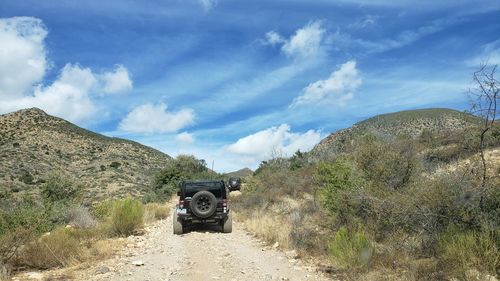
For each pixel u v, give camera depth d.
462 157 11.02
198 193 15.46
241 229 16.70
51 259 9.43
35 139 110.06
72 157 105.75
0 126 115.81
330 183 13.08
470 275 6.68
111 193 63.50
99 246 11.34
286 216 16.08
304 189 22.22
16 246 9.96
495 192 8.15
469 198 8.16
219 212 15.60
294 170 35.25
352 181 12.23
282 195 22.83
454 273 7.05
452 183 8.84
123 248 11.77
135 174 95.75
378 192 11.10
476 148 9.85
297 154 44.12
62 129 124.25
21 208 13.73
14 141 105.19
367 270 7.93
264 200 22.78
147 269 8.85
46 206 15.59
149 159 122.38
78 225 16.48
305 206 16.53
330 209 12.58
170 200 44.56
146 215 20.30
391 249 8.79
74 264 9.43
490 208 8.17
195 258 10.20
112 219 15.33
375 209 10.40
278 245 11.48
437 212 8.81
